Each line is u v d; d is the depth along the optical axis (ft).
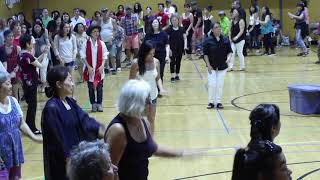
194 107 40.63
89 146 9.37
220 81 39.65
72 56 47.67
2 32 42.22
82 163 9.04
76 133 16.60
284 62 65.57
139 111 14.62
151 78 26.73
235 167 12.48
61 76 16.71
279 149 12.23
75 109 16.96
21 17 62.18
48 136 16.14
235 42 58.49
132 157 14.71
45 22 69.26
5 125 18.76
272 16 84.58
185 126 34.63
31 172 25.96
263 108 13.35
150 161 27.09
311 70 57.88
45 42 46.50
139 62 26.53
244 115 37.35
